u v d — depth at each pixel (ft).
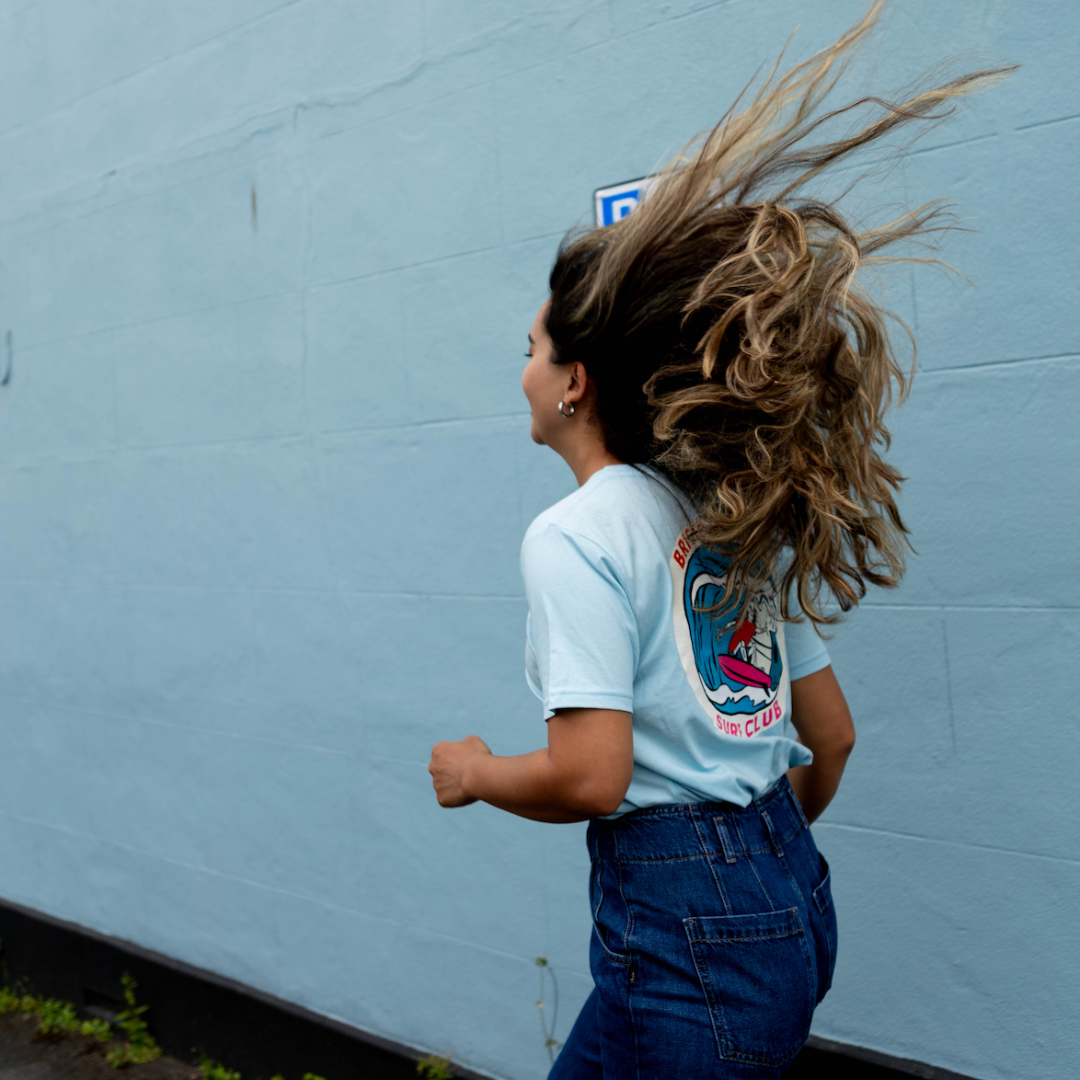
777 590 3.94
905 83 5.65
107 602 10.41
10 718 11.59
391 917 8.26
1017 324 5.44
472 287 7.51
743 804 3.81
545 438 4.20
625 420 3.87
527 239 7.20
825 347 3.65
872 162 5.76
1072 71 5.20
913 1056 5.95
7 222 11.21
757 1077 3.53
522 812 3.83
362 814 8.40
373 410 8.14
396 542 8.05
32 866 11.46
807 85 4.32
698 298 3.47
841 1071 6.11
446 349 7.68
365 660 8.30
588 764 3.44
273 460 8.85
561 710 3.49
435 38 7.61
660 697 3.68
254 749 9.16
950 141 5.55
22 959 11.48
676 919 3.60
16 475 11.32
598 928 3.80
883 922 6.03
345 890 8.56
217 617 9.38
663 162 6.41
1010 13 5.34
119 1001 10.44
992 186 5.46
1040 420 5.40
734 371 3.43
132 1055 9.89
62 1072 9.80
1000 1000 5.65
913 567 5.82
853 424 3.83
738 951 3.55
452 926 7.89
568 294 3.86
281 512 8.82
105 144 10.14
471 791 3.96
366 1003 8.46
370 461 8.18
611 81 6.74
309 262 8.50
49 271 10.80
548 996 7.37
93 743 10.66
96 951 10.59
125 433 10.12
